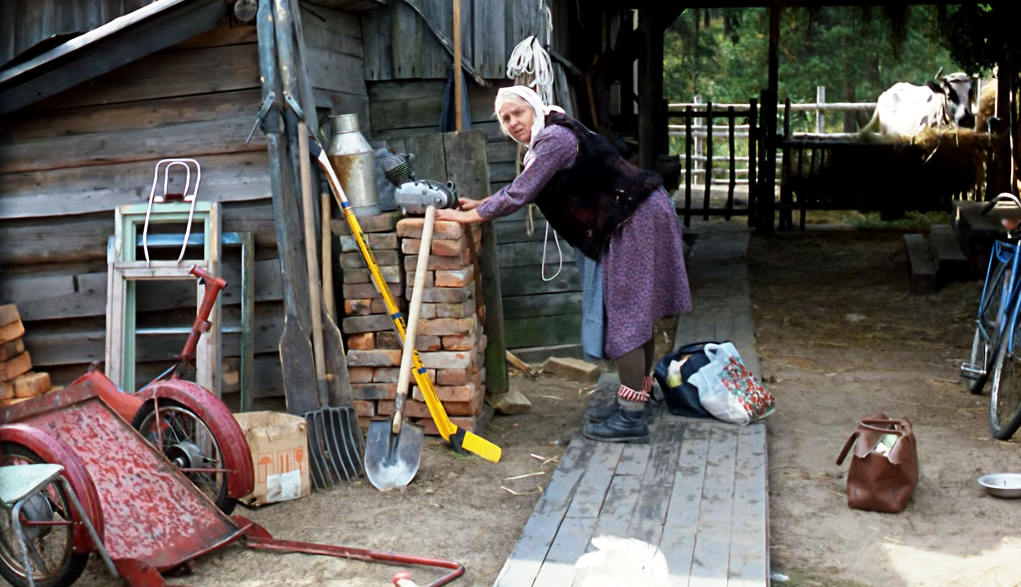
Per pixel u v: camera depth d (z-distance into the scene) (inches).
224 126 201.2
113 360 198.1
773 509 171.9
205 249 198.2
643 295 187.8
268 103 191.5
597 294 191.8
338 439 189.2
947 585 144.0
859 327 313.3
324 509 173.0
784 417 222.8
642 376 192.1
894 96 510.0
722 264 404.2
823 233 484.1
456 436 190.5
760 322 319.3
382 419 206.5
